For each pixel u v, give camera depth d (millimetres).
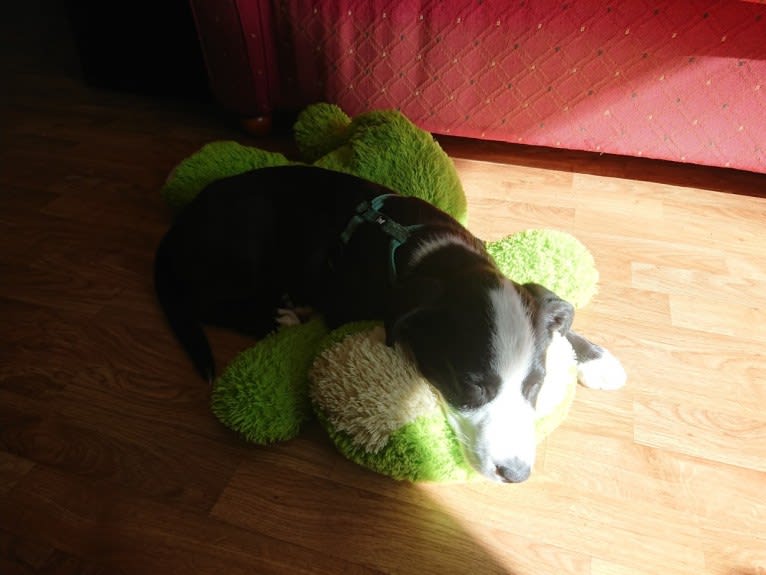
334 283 1549
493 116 2299
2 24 3514
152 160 2402
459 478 1285
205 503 1297
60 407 1483
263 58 2305
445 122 2361
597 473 1363
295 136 2260
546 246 1703
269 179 1670
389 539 1245
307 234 1588
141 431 1432
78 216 2092
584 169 2404
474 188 2279
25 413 1471
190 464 1366
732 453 1414
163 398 1502
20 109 2725
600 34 2031
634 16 1974
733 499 1329
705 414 1495
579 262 1689
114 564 1203
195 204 1649
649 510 1304
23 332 1672
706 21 1930
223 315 1709
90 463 1369
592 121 2230
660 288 1856
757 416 1498
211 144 2062
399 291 1273
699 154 2211
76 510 1286
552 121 2264
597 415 1479
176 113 2730
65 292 1795
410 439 1268
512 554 1229
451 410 1266
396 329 1210
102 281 1834
